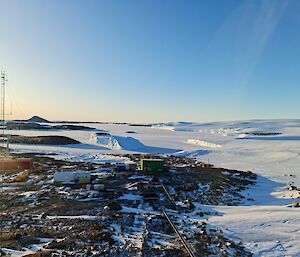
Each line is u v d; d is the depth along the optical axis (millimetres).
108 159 54125
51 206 24000
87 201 25438
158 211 22672
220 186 35938
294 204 25891
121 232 17109
